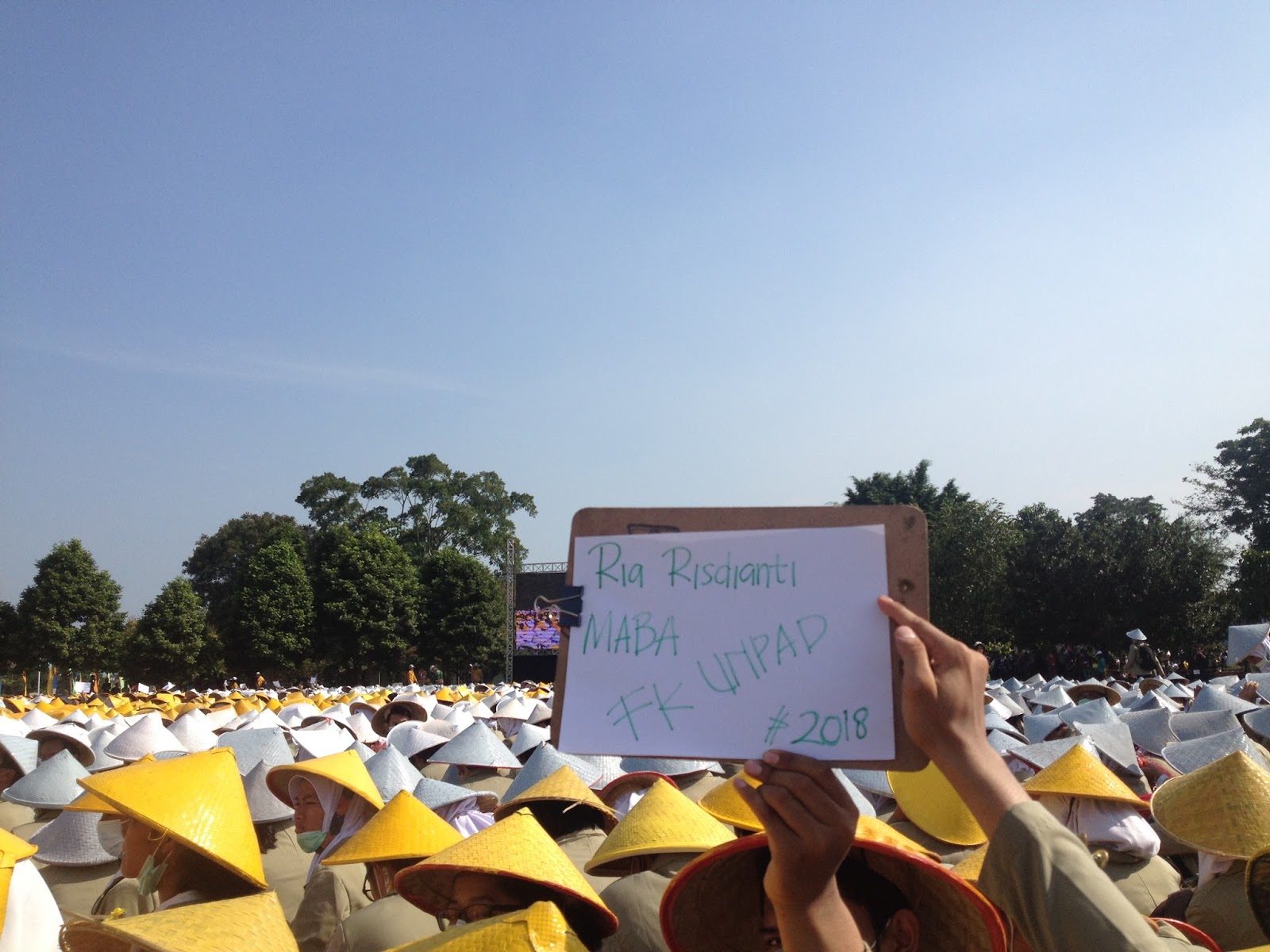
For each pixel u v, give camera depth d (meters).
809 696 2.25
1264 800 4.18
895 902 2.56
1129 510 66.62
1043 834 2.02
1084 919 1.93
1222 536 59.19
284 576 70.25
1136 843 5.17
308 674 72.62
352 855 4.96
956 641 2.12
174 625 66.44
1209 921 4.20
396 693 26.81
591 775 8.12
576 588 2.45
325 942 5.23
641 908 4.52
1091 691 16.84
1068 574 49.00
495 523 101.94
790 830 2.09
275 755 9.39
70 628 66.44
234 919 3.21
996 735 9.23
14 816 8.50
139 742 10.10
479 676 46.72
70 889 6.45
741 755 2.24
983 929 2.45
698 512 2.44
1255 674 15.98
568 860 3.79
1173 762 6.61
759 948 2.63
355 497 102.62
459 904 3.81
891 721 2.20
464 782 9.77
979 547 51.19
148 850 4.57
